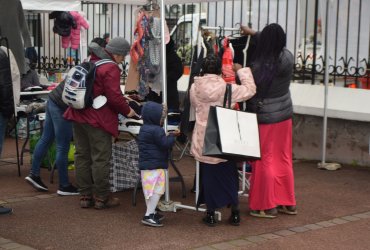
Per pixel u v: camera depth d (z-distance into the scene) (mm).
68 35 11812
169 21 12109
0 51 6637
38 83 11602
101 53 6656
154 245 5609
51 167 8820
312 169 9289
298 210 6973
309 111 9703
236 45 7184
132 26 12078
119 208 6906
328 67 9148
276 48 6387
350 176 8789
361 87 9570
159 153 6164
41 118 8789
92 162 6777
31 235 5844
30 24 13344
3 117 6754
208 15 11250
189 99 6469
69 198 7316
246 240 5824
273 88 6473
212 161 6066
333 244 5773
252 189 6637
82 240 5723
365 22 9453
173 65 8484
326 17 9133
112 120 6648
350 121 9367
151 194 6164
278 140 6617
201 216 6637
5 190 7668
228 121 5848
